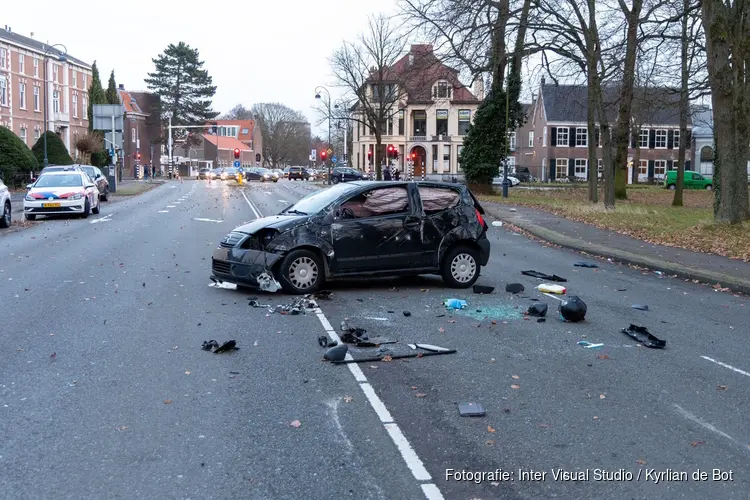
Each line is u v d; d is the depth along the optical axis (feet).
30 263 46.91
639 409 20.16
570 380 22.75
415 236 37.91
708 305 37.01
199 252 53.42
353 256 36.73
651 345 27.37
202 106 326.24
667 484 15.47
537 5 102.58
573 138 284.61
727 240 60.85
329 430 18.15
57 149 175.01
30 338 26.96
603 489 15.17
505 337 28.30
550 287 38.96
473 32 107.55
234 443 17.26
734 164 68.39
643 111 157.38
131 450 16.76
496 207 112.16
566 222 86.12
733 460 16.78
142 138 328.49
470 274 39.40
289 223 36.06
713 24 66.13
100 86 233.35
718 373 24.04
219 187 197.47
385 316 31.63
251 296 35.81
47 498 14.40
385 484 15.16
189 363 23.94
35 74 214.48
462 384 22.09
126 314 31.45
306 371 23.21
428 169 298.15
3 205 72.13
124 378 22.22
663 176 285.43
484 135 145.18
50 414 19.03
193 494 14.62
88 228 73.10
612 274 47.80
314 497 14.55
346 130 301.43
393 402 20.31
